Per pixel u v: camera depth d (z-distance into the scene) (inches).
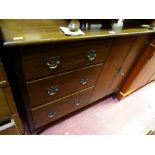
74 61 28.3
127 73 51.2
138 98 63.9
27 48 20.5
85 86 38.1
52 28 25.0
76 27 24.7
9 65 24.8
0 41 20.1
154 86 73.1
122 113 55.5
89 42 26.9
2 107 24.6
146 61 45.7
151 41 42.8
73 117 49.5
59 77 29.0
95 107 54.9
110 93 55.9
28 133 39.5
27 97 28.1
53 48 23.1
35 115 34.1
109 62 37.2
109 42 30.8
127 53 40.3
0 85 21.2
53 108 36.5
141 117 55.9
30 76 24.6
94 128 47.8
